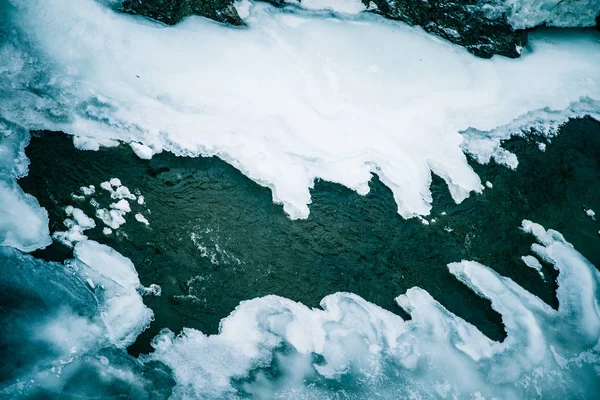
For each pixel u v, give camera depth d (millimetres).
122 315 3465
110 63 4512
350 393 3543
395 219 4531
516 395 3801
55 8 4449
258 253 4020
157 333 3490
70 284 3486
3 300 3307
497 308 4234
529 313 4246
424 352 3840
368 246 4301
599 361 4117
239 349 3533
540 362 3992
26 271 3455
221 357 3473
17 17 4348
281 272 3977
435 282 4277
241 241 4043
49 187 3854
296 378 3516
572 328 4246
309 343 3676
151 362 3365
